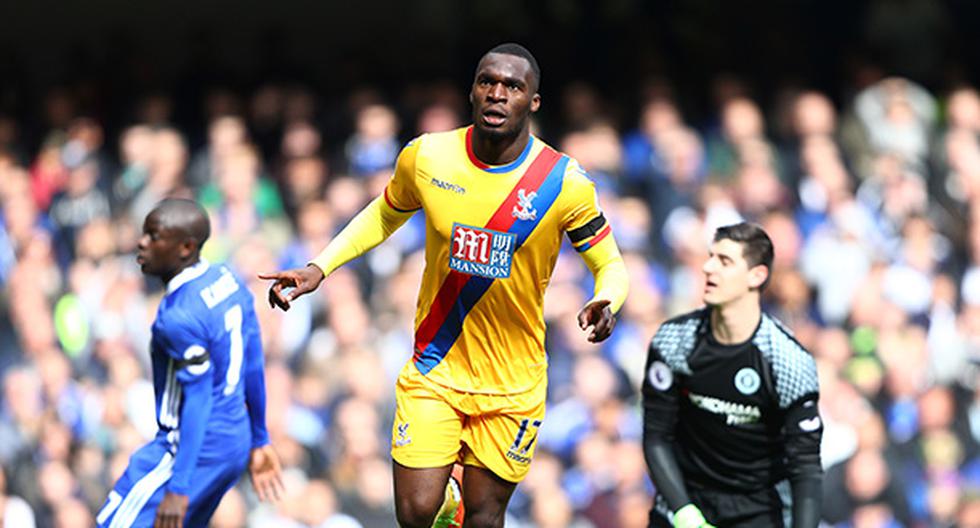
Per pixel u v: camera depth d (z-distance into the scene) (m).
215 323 19.38
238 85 42.97
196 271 19.58
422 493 17.22
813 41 45.19
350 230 17.44
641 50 42.84
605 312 16.31
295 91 42.78
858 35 45.31
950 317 37.34
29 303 37.41
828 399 33.25
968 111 43.38
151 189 39.84
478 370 17.25
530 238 16.72
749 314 18.88
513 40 44.06
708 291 18.80
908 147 41.97
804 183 39.75
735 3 44.59
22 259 38.97
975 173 41.97
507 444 17.45
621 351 34.59
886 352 35.56
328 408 33.28
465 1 45.50
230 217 38.25
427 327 17.30
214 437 19.70
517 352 17.28
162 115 41.75
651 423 19.45
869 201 40.34
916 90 43.59
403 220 17.59
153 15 48.19
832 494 32.34
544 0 43.91
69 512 33.28
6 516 33.41
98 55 44.22
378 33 46.19
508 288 16.86
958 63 45.41
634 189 39.25
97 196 40.09
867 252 38.41
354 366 33.72
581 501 32.28
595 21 43.53
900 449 33.81
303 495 31.89
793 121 41.69
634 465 32.72
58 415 34.72
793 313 36.34
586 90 41.75
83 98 42.97
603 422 33.28
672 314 36.06
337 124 40.91
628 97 41.94
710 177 39.41
